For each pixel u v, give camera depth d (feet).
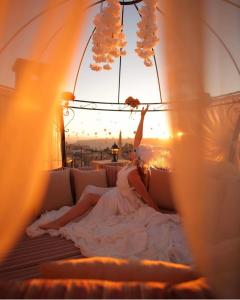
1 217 5.09
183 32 3.51
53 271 3.33
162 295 2.77
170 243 6.38
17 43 4.87
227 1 3.63
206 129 3.64
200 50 3.44
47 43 4.88
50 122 5.20
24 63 4.98
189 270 3.43
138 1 9.98
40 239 7.47
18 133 5.10
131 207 8.78
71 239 7.32
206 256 3.46
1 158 5.04
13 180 5.12
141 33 7.39
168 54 3.64
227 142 4.19
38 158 5.24
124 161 16.62
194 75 3.46
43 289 2.85
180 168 3.71
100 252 6.28
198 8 3.45
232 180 3.93
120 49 8.61
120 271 3.28
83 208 8.71
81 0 4.75
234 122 4.61
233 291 3.20
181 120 3.58
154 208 8.87
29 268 5.71
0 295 2.77
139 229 7.20
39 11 4.61
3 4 4.42
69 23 4.81
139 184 9.02
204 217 3.61
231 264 3.46
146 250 6.30
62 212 9.29
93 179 11.16
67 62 4.95
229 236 3.87
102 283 2.97
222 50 3.63
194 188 3.61
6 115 5.08
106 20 7.12
